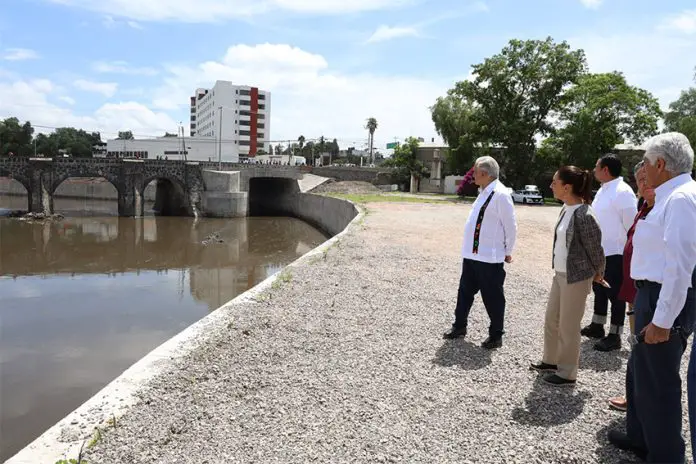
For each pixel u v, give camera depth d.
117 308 18.06
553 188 5.12
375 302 8.64
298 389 4.97
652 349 3.48
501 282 6.18
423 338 6.68
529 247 16.16
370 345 6.37
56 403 9.77
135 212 52.66
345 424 4.24
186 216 54.59
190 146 97.12
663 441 3.50
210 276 25.36
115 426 4.16
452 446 3.90
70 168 50.44
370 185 63.28
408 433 4.10
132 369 5.39
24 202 68.56
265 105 124.75
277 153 131.50
